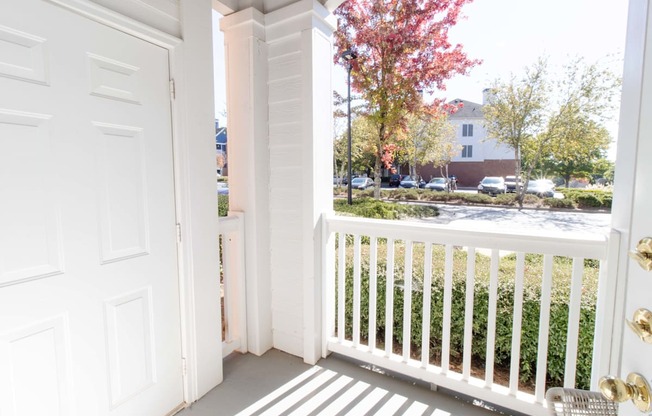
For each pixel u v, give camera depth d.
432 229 1.81
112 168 1.41
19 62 1.10
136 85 1.48
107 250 1.40
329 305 2.31
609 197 6.54
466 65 4.95
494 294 1.66
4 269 1.09
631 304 0.65
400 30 4.74
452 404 1.81
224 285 2.23
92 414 1.36
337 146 7.39
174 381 1.74
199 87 1.75
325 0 2.18
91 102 1.31
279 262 2.35
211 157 1.85
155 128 1.58
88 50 1.29
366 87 5.20
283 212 2.29
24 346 1.15
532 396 1.63
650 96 0.58
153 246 1.60
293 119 2.19
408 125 5.68
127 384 1.50
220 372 1.99
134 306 1.53
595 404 1.00
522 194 6.84
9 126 1.08
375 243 2.06
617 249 1.21
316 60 2.11
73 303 1.29
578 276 1.43
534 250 1.52
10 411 1.12
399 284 2.43
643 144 0.62
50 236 1.21
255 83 2.19
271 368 2.16
